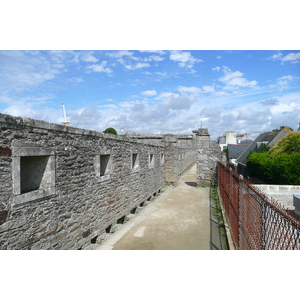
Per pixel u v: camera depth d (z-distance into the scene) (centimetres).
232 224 631
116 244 609
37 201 407
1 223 338
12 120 350
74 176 514
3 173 342
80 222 536
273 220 308
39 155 409
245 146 3391
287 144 1448
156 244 607
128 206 827
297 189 1112
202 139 1483
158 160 1294
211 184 1469
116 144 729
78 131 523
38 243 408
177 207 988
